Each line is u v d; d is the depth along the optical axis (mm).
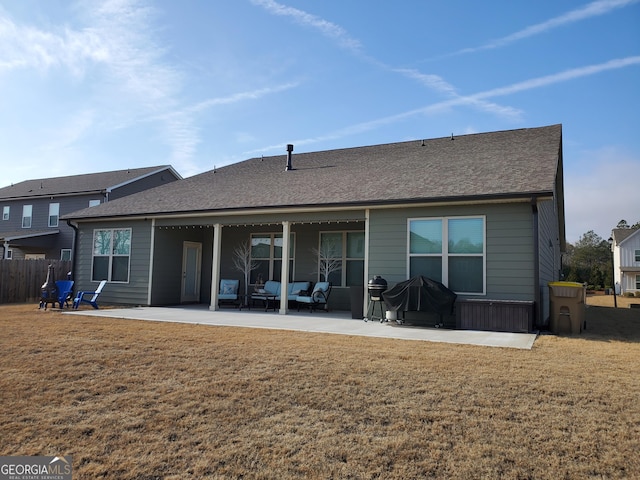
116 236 15211
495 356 6340
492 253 9656
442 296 9508
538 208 9625
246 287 15305
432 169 12258
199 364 5754
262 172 16594
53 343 6930
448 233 10172
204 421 3920
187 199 14570
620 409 4188
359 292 11344
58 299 13062
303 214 12039
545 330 9516
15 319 10078
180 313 12055
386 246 10828
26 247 27234
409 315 10281
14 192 29703
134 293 14617
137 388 4781
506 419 3957
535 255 9250
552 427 3783
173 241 15227
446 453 3332
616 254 42281
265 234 15656
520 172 10383
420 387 4809
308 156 17578
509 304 8977
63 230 26516
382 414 4074
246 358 6086
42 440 3535
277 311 13289
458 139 15211
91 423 3859
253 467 3133
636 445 3449
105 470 3088
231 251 16172
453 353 6531
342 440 3551
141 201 15555
